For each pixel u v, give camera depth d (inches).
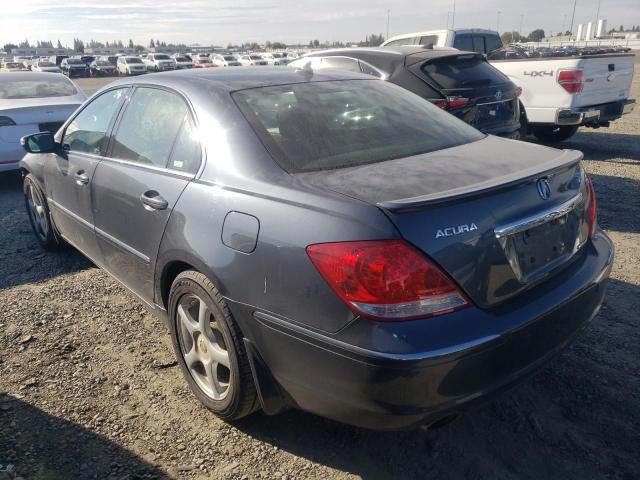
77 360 131.6
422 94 241.3
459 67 250.2
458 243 81.7
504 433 105.0
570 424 106.4
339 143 108.3
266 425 109.3
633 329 137.5
